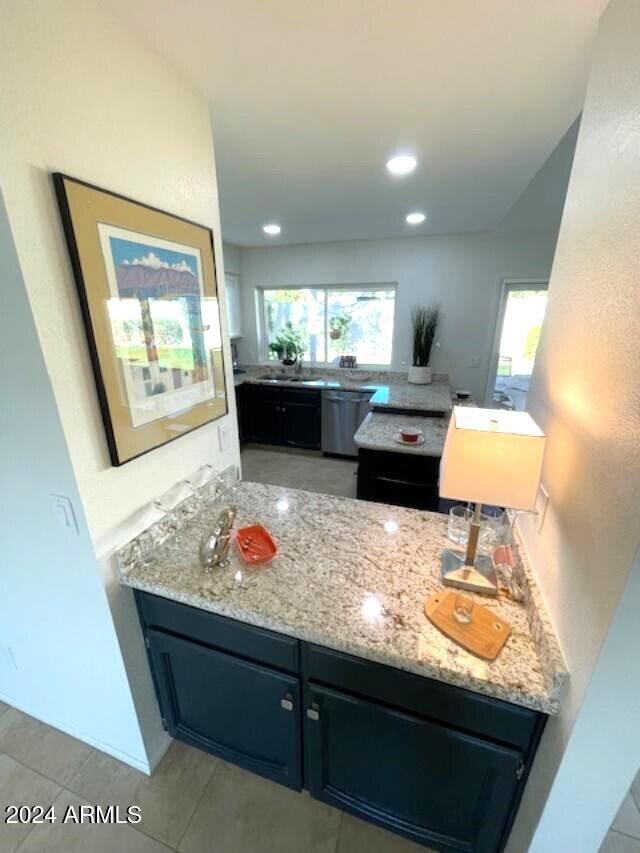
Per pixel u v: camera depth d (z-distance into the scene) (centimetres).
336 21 95
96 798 130
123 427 106
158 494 126
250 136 160
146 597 115
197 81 121
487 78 120
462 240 398
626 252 67
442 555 118
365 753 106
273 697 110
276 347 484
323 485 366
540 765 84
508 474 91
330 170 201
